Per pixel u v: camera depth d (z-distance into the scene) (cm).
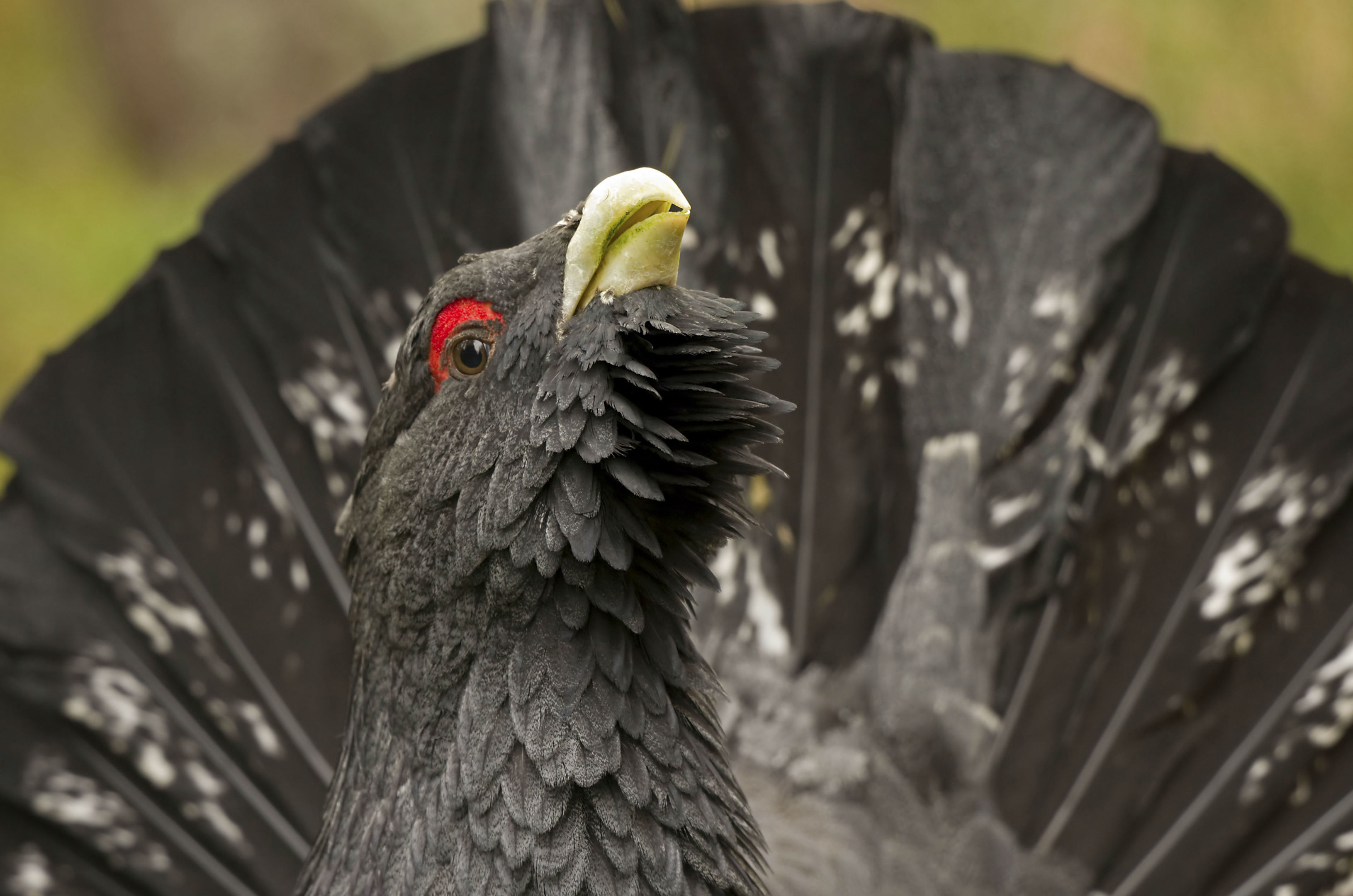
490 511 487
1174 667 508
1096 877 507
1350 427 507
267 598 507
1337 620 507
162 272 507
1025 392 509
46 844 507
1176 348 508
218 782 507
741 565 510
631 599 487
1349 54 824
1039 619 509
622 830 486
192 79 1057
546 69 506
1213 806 507
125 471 507
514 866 486
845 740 508
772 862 505
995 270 509
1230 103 830
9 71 1065
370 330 507
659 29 508
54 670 506
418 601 488
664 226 486
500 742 487
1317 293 508
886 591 510
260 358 507
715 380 486
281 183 508
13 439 506
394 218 507
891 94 509
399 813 489
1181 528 509
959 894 505
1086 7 873
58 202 998
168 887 507
